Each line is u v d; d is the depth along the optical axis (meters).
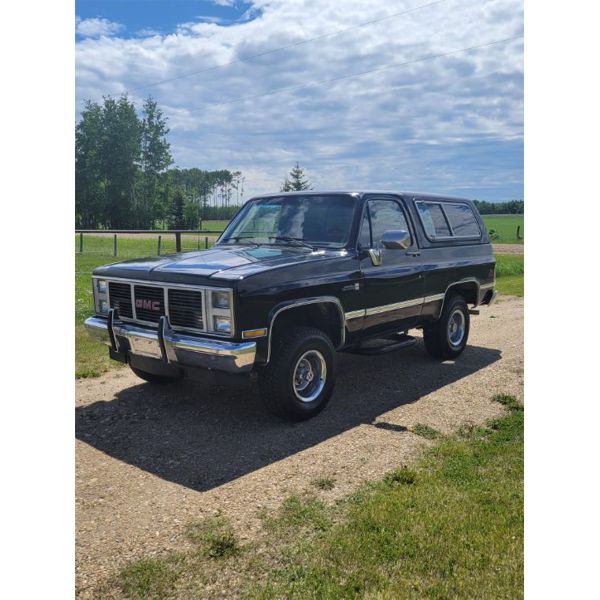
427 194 7.18
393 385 6.32
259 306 4.68
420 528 3.35
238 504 3.69
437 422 5.16
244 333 4.57
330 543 3.21
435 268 6.84
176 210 76.94
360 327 5.82
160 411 5.47
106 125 79.06
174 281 4.87
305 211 6.11
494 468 4.13
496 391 6.07
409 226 6.60
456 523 3.39
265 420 5.23
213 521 3.49
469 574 2.94
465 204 7.98
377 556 3.10
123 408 5.55
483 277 7.93
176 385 6.31
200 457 4.43
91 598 2.81
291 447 4.60
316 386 5.32
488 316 10.98
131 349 5.26
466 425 5.09
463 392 6.04
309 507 3.63
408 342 6.45
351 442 4.70
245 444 4.67
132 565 3.06
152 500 3.76
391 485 3.92
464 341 7.66
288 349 4.95
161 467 4.26
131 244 31.59
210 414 5.39
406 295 6.38
